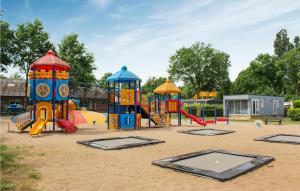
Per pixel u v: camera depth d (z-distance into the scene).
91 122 30.22
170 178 7.32
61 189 6.42
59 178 7.34
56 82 20.12
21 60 47.12
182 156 9.93
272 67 80.19
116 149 11.95
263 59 80.19
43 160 9.65
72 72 48.78
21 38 47.06
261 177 7.43
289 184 6.80
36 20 48.16
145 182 6.98
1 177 7.30
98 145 12.66
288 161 9.53
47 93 19.67
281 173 7.86
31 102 21.50
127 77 22.67
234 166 8.73
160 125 25.59
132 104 23.20
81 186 6.66
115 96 23.59
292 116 34.47
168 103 27.16
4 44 45.31
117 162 9.36
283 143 13.96
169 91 27.16
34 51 47.53
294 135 17.12
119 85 22.84
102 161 9.52
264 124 28.47
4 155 10.16
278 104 46.47
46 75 19.73
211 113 46.59
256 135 17.78
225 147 12.62
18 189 6.35
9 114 45.09
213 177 7.18
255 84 78.44
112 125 22.92
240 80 80.50
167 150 11.77
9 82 54.59
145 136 17.22
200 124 26.38
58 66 20.02
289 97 70.38
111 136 17.11
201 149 12.05
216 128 23.42
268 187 6.56
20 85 54.75
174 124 28.41
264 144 13.62
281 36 97.50
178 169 8.05
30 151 11.45
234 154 10.46
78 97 39.06
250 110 40.69
